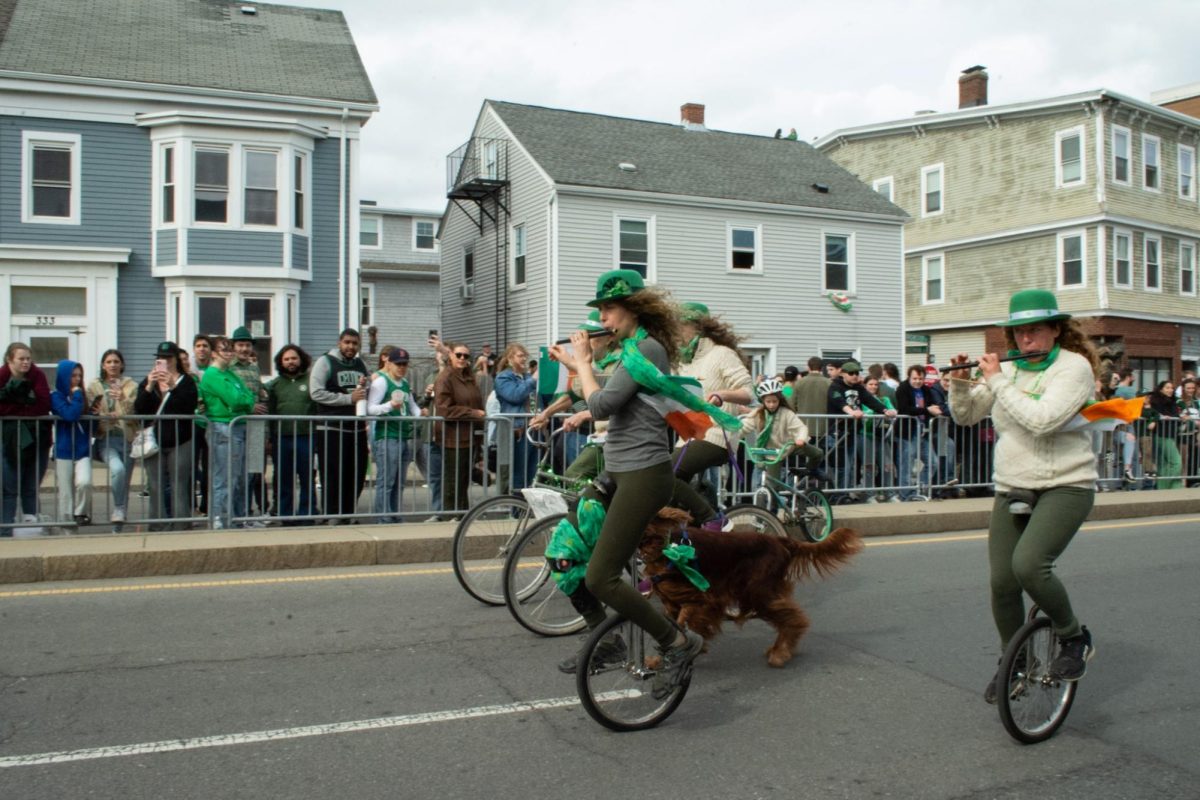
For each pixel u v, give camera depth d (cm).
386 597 689
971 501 1141
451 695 482
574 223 2341
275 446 879
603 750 416
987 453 1205
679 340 448
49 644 559
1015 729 421
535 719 451
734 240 2522
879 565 842
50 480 813
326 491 891
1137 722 461
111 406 966
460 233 2991
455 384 931
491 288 2723
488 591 668
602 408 412
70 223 1814
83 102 1816
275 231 1911
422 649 561
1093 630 630
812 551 537
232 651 550
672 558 467
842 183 2795
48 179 1809
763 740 430
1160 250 3039
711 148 2788
